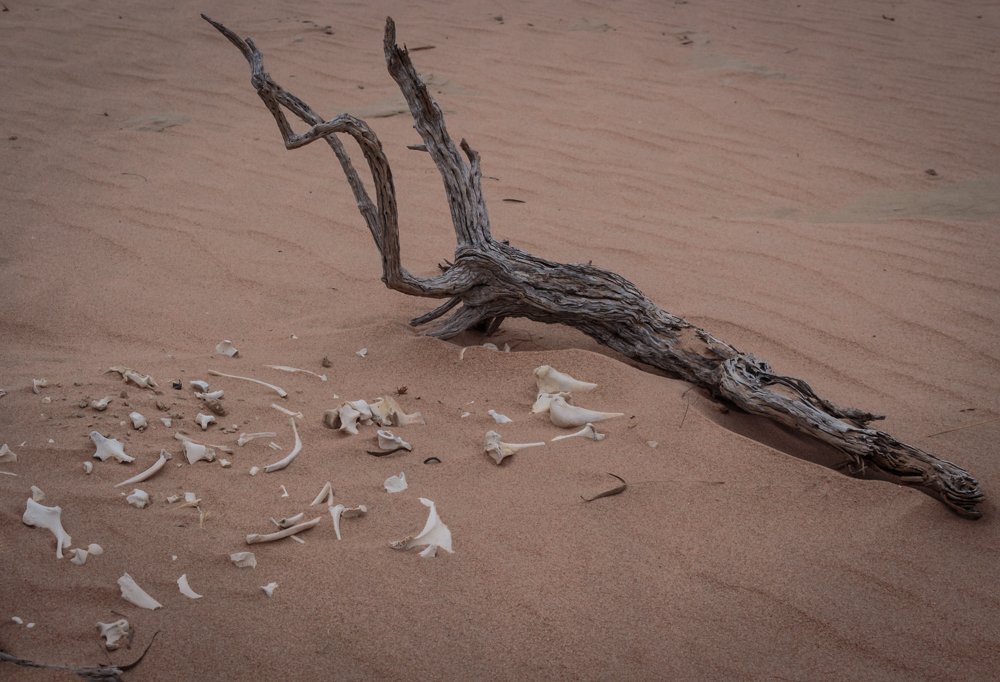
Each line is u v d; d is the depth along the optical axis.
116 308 3.74
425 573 2.21
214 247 4.44
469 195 3.29
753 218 5.03
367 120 6.37
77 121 6.33
